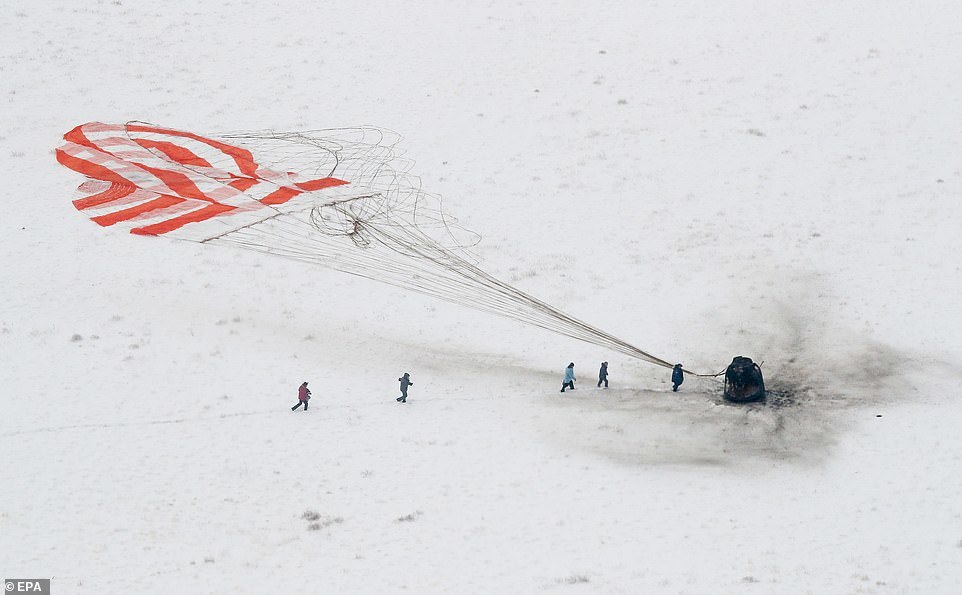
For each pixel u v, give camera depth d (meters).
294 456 113.00
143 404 121.69
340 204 161.38
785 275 150.12
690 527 100.56
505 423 119.38
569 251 156.88
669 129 186.25
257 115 188.12
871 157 177.12
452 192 169.38
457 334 138.25
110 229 159.38
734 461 112.31
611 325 140.25
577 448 114.50
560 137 184.75
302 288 146.75
